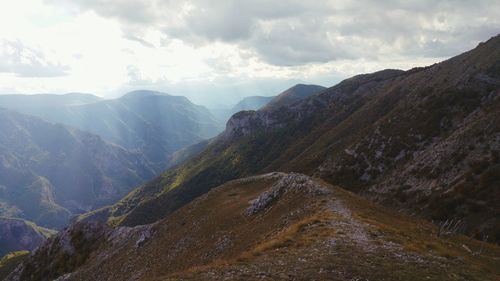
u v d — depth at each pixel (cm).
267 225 4262
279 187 5528
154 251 6556
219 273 2100
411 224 3884
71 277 8319
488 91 9944
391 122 11581
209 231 5588
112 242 9125
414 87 16088
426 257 2444
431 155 7962
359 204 4216
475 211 5234
